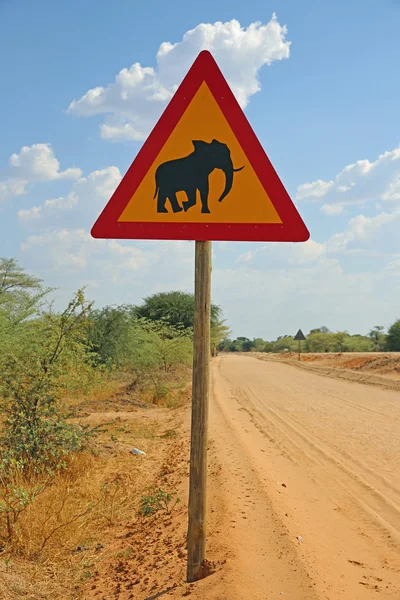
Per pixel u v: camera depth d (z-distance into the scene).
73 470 8.41
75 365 9.64
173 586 4.30
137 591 4.49
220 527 5.42
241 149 4.03
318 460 9.69
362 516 6.61
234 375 33.09
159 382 20.44
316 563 4.74
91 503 6.91
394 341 56.09
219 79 4.05
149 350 24.34
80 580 4.98
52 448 8.36
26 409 8.38
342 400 19.16
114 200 4.04
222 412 15.44
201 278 4.06
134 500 7.28
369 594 4.27
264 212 4.01
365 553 5.34
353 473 8.73
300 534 5.51
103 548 5.74
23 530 5.71
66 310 9.33
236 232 4.01
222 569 4.25
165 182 4.03
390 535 5.90
